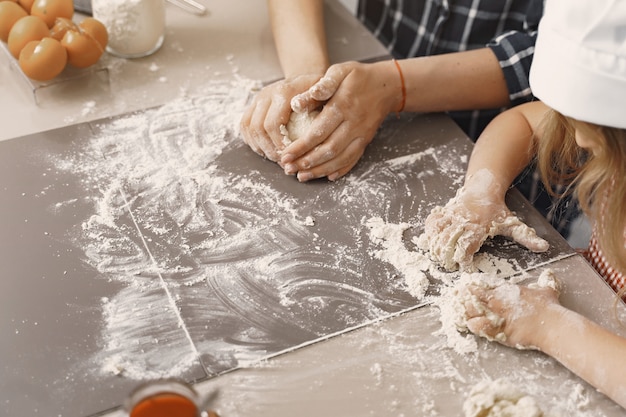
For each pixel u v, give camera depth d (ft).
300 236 3.52
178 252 3.42
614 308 3.26
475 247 3.43
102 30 4.20
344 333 3.11
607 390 2.92
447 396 2.92
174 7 4.86
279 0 4.66
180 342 3.05
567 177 3.90
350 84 3.97
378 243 3.51
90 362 2.97
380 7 5.33
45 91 4.16
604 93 2.87
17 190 3.65
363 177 3.87
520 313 3.10
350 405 2.87
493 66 4.33
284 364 2.99
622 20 2.74
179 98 4.24
